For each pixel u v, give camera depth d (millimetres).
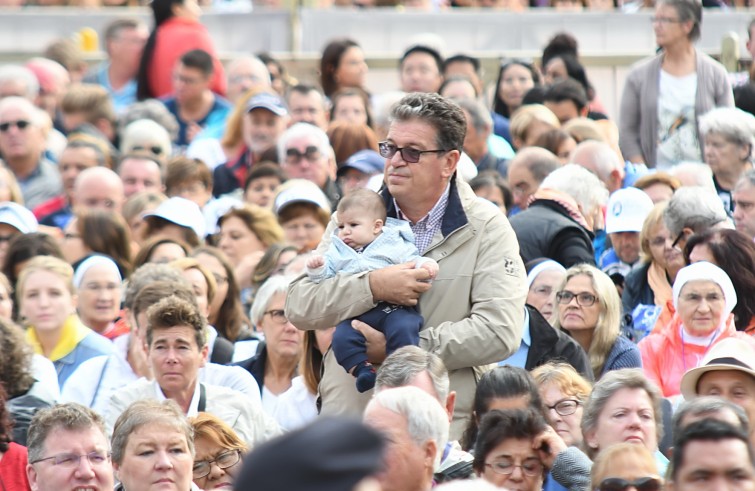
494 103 42312
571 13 46750
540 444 17312
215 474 19266
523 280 17875
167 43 43812
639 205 28297
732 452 14195
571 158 32500
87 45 47875
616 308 23344
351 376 17906
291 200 31141
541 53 46406
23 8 51188
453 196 17875
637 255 28266
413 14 46625
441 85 39312
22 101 38281
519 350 21922
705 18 45312
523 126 35406
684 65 37562
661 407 18656
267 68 43969
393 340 17312
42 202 37844
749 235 28000
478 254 17750
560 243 26625
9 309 25531
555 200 27250
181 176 35250
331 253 17891
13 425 20562
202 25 45125
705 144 32312
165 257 28594
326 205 31500
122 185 34188
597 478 15844
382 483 15273
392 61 45500
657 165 37562
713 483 14172
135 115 40688
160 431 18109
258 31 46812
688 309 22906
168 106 42125
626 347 23250
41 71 43406
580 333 23266
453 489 10656
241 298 28984
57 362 25062
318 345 20891
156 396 21547
